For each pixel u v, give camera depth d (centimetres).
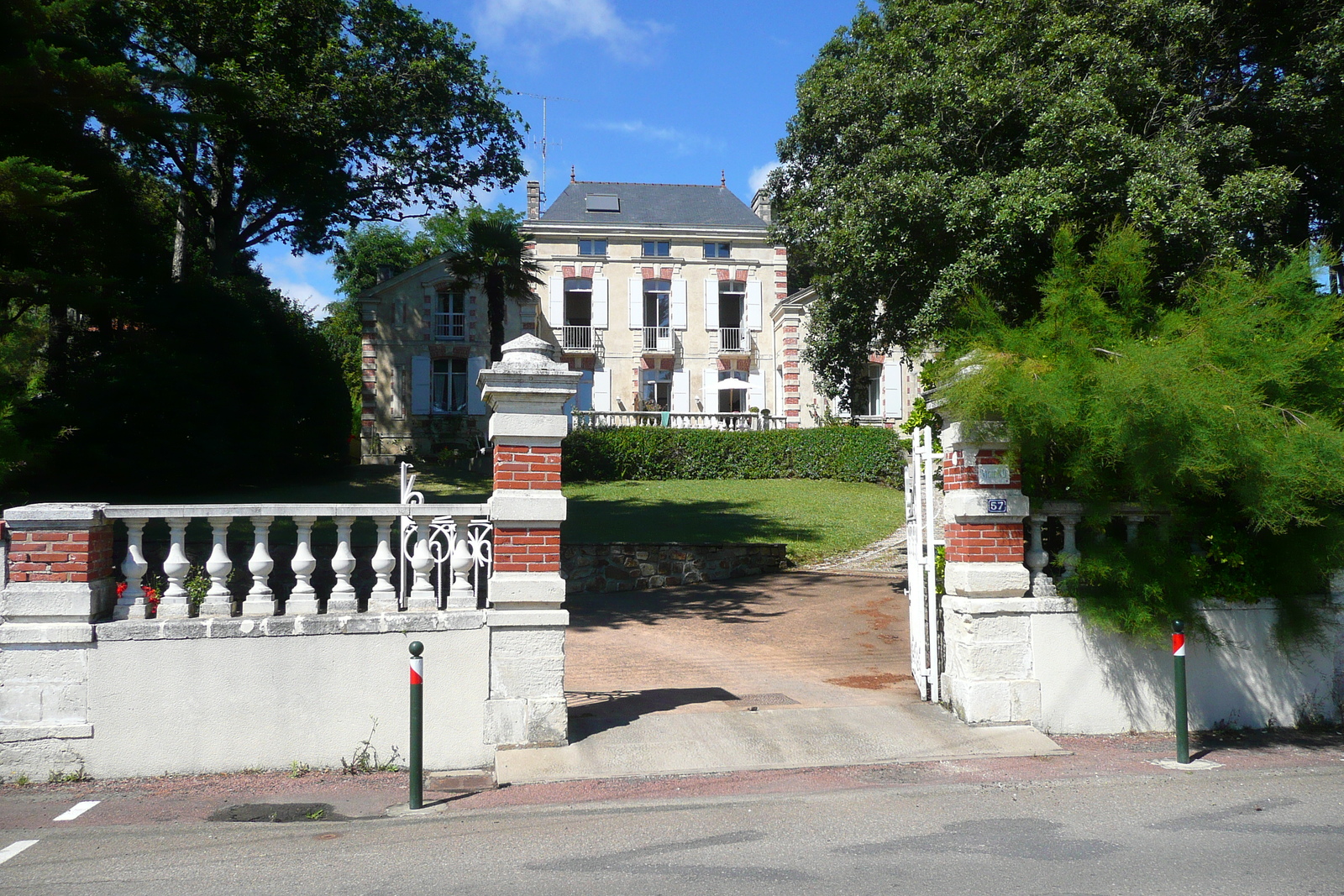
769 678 945
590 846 510
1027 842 510
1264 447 664
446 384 3338
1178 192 1018
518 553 684
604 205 3584
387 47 2377
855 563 1780
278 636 650
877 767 669
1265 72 1159
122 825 543
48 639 620
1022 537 759
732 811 570
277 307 2703
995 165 1176
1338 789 611
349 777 643
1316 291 798
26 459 1478
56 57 1352
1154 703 764
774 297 3497
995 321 805
